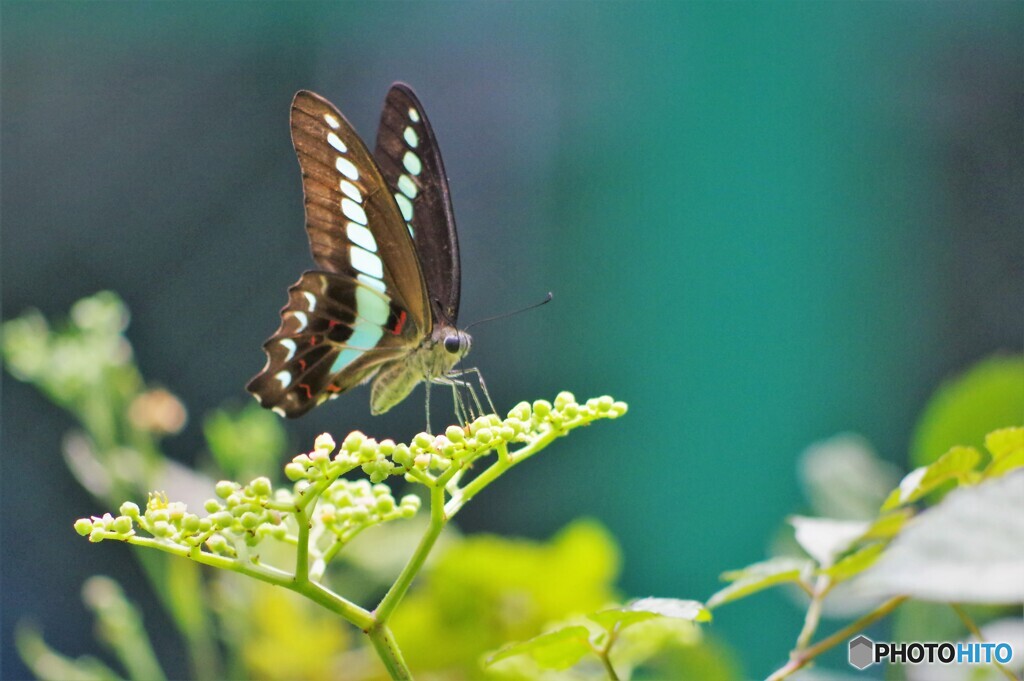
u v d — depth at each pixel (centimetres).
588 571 162
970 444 162
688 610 157
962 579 106
